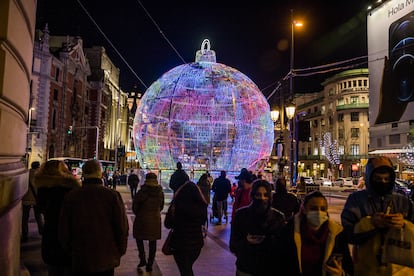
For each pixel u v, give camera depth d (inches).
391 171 132.5
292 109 639.1
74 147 2005.4
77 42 2048.5
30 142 1579.7
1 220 136.9
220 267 261.9
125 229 153.7
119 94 2837.1
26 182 188.2
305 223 123.1
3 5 136.3
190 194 190.7
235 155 744.3
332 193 1314.0
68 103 1924.2
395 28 1207.6
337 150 2503.7
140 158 812.0
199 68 770.2
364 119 2425.0
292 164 678.5
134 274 240.8
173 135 737.0
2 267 137.9
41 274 230.1
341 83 2554.1
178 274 242.2
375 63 1293.1
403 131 1258.6
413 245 118.6
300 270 119.8
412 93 1143.6
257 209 137.8
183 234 187.3
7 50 140.9
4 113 137.7
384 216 120.6
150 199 250.4
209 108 740.7
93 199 148.9
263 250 134.3
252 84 787.4
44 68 1662.2
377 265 125.9
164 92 756.0
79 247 145.5
